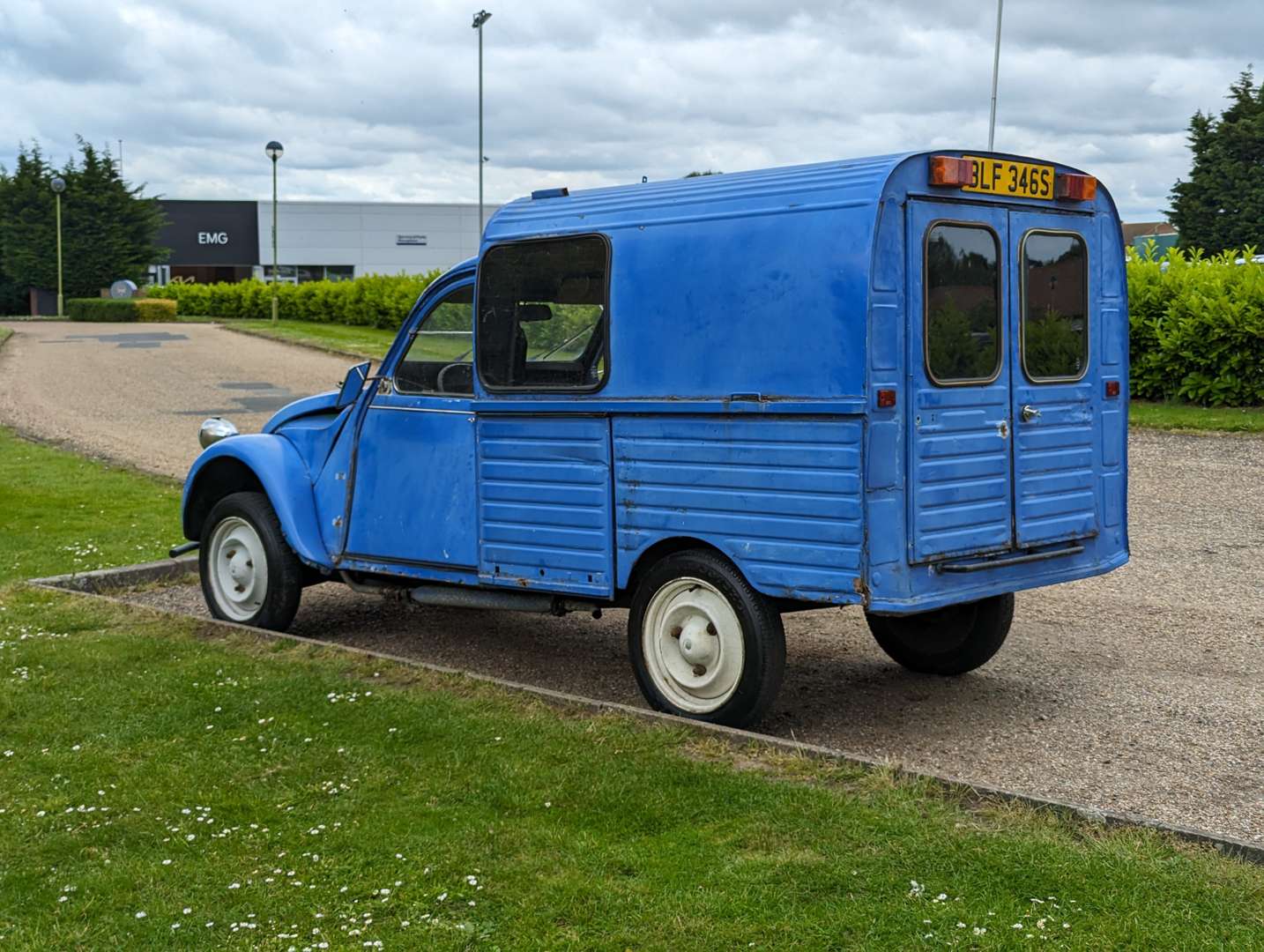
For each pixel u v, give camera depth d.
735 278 5.62
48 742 5.79
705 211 5.79
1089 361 6.27
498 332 6.53
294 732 5.82
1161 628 7.77
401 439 7.09
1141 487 12.31
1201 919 3.89
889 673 7.02
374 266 79.94
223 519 8.06
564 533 6.34
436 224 80.38
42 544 10.59
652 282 5.89
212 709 6.18
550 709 5.99
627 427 6.02
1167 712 6.20
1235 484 12.28
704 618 5.88
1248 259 16.91
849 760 5.20
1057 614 8.17
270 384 24.89
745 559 5.64
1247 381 16.17
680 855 4.45
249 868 4.45
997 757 5.61
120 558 10.08
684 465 5.82
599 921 4.01
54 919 4.13
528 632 8.12
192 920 4.10
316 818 4.88
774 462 5.52
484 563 6.70
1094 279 6.29
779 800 4.84
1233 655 7.18
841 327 5.30
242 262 78.56
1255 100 50.50
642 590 6.06
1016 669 7.00
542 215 6.45
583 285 6.18
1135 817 4.53
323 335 36.69
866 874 4.24
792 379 5.45
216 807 4.99
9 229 64.12
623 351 6.00
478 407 6.62
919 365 5.44
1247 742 5.75
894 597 5.37
